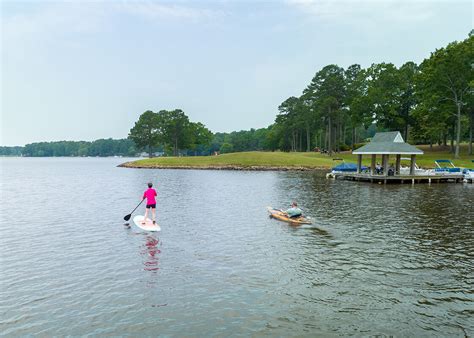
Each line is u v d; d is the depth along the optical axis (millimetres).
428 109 69750
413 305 9781
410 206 26188
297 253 14414
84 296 10336
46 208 26203
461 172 50875
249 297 10242
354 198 30734
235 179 52500
